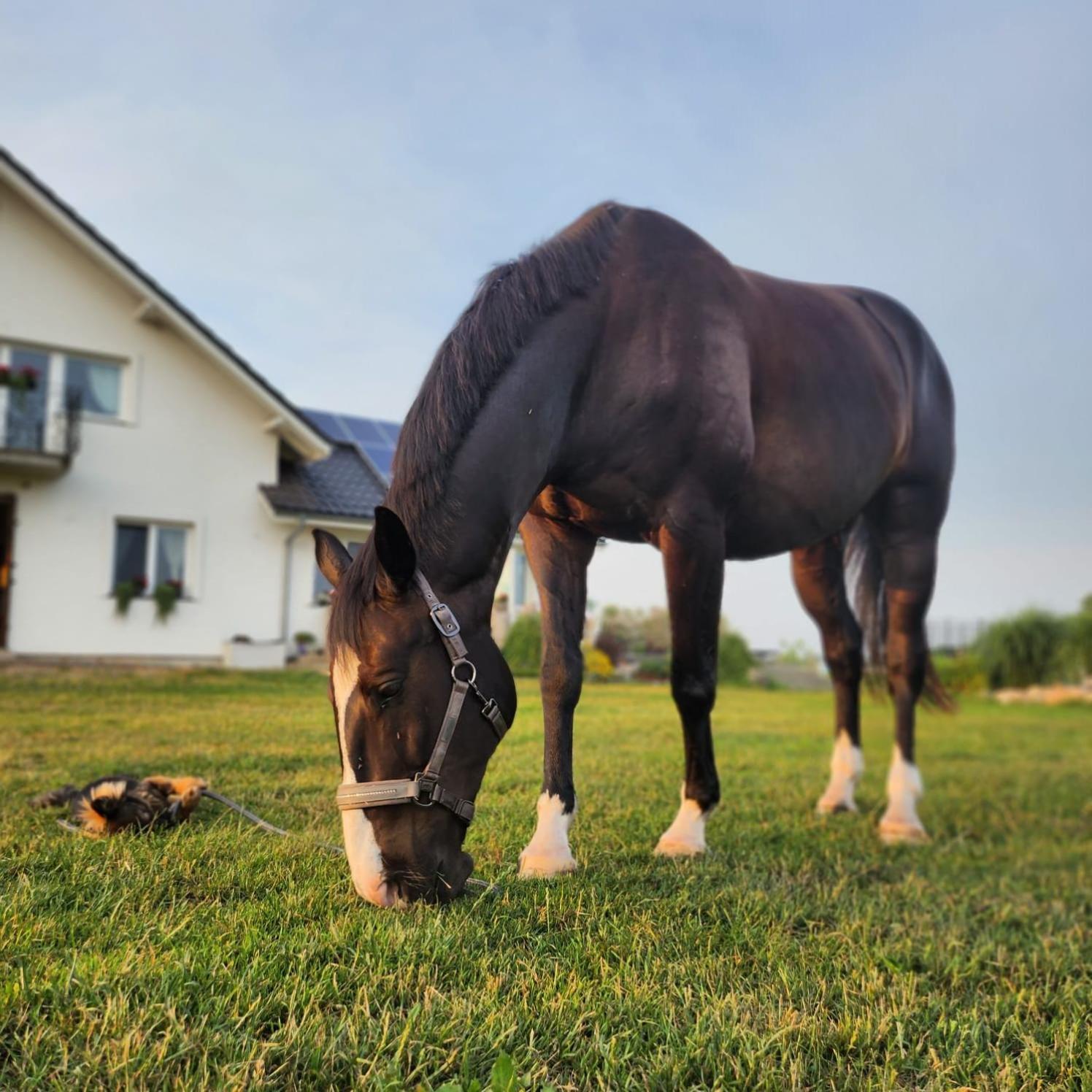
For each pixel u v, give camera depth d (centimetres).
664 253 304
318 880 231
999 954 261
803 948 236
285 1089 138
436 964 185
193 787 294
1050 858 429
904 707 443
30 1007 151
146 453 1251
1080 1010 215
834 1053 178
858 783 505
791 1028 179
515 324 252
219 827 280
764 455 330
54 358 1218
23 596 1165
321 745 466
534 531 307
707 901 257
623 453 283
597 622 1658
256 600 1313
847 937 250
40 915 193
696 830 311
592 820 341
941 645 2420
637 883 267
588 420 275
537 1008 174
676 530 293
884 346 420
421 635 210
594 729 651
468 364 238
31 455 1127
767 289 361
